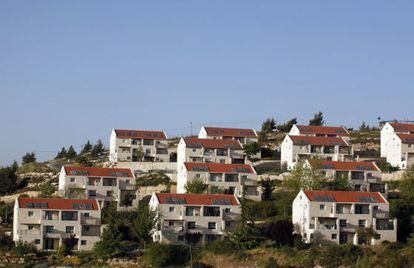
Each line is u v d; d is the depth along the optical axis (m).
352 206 191.38
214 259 177.50
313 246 181.50
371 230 187.25
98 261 177.38
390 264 165.88
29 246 183.88
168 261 177.12
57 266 173.62
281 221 184.62
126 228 194.00
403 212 198.00
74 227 191.62
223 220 197.62
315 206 189.62
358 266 167.62
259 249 179.50
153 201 199.62
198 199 199.75
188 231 195.00
